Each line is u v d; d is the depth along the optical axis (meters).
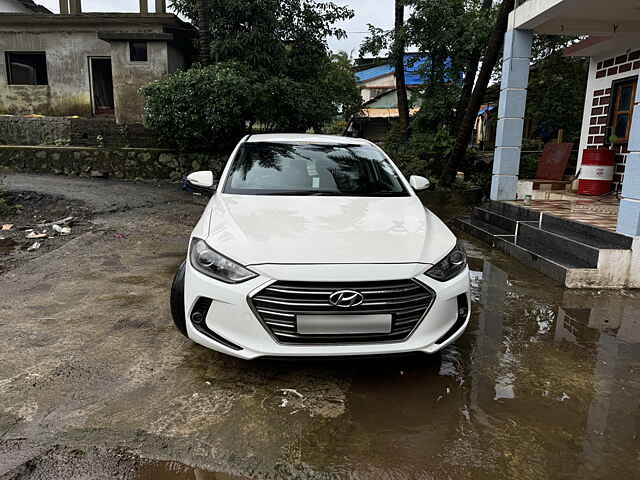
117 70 12.43
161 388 2.62
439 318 2.64
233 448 2.14
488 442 2.22
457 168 10.59
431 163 11.27
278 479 1.96
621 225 4.62
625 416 2.45
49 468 1.99
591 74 8.87
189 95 10.13
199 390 2.62
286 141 4.28
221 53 11.09
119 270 4.75
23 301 3.86
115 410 2.40
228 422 2.34
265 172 3.78
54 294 4.04
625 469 2.05
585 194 7.89
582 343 3.32
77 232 6.22
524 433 2.29
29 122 12.66
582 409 2.51
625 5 5.93
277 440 2.21
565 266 4.66
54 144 12.53
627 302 4.16
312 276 2.44
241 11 10.95
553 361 3.05
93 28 13.59
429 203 9.96
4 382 2.63
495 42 9.55
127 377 2.73
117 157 11.42
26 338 3.19
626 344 3.32
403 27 12.38
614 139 7.77
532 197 7.88
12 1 17.58
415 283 2.56
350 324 2.48
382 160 4.17
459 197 9.97
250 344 2.51
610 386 2.75
